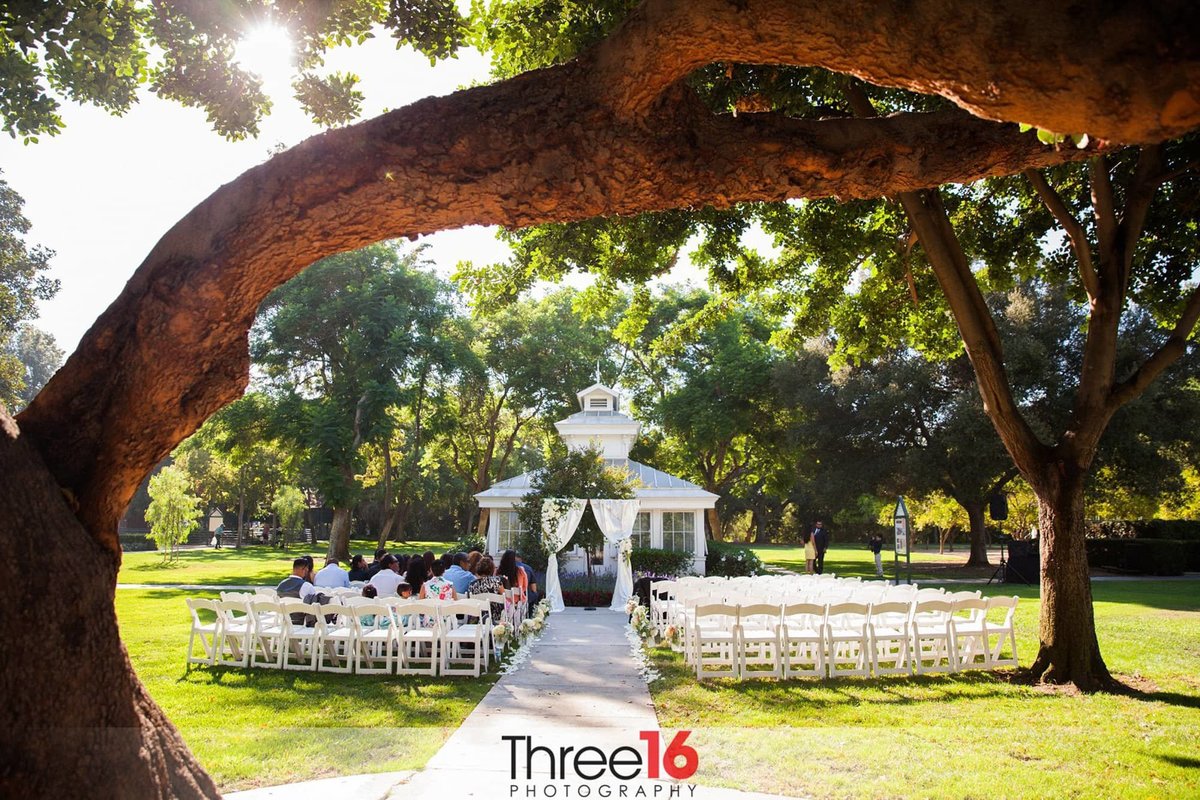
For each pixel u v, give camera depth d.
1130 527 29.84
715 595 10.79
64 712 2.62
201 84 6.07
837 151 3.05
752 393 37.00
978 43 2.00
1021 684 8.95
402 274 34.72
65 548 2.73
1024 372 27.70
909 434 31.11
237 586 22.75
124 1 5.95
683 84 3.06
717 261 12.85
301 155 3.06
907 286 13.34
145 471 3.13
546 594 17.73
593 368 41.97
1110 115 1.91
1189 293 11.88
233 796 5.12
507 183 2.97
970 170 3.16
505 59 9.64
